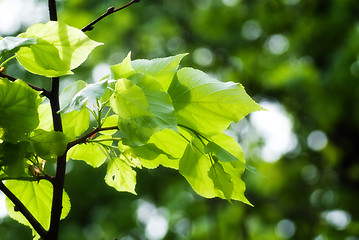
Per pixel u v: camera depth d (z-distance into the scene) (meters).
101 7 10.64
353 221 9.17
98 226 11.84
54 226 1.69
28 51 1.68
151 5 12.57
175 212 12.20
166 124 1.51
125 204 11.55
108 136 1.84
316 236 10.27
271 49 11.76
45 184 1.96
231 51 12.11
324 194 10.71
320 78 9.16
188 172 1.80
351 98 8.81
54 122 1.69
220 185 1.69
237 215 10.85
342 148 9.60
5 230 11.09
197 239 10.84
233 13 11.41
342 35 9.54
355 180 9.65
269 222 10.91
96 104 1.65
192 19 12.44
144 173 11.16
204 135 1.72
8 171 1.59
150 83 1.60
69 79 11.39
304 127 11.05
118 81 1.50
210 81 1.73
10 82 1.58
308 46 10.00
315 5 10.16
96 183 11.04
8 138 1.58
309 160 10.78
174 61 1.74
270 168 10.74
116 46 11.82
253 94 11.21
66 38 1.67
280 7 10.58
